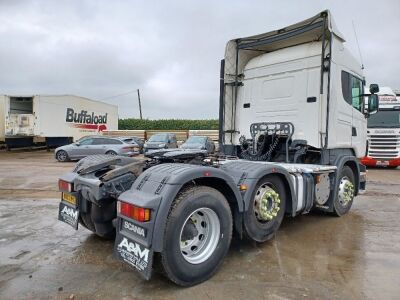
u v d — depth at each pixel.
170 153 4.52
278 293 3.21
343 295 3.18
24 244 4.57
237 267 3.84
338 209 6.03
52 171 13.06
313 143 5.75
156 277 3.56
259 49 6.87
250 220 4.12
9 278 3.51
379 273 3.69
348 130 6.25
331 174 5.79
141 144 21.50
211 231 3.63
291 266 3.87
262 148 6.30
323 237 4.95
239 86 6.90
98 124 28.38
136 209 3.13
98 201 4.11
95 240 4.74
